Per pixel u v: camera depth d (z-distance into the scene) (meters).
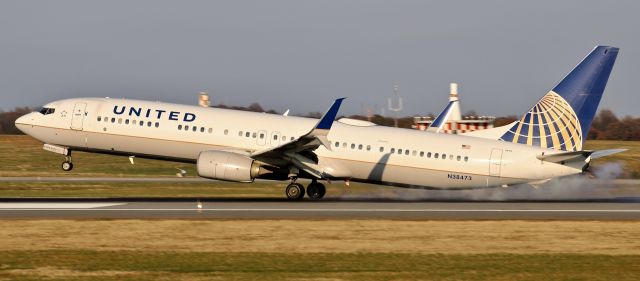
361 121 132.12
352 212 106.00
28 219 94.94
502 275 68.12
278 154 122.12
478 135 131.75
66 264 69.56
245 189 157.12
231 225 91.44
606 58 127.94
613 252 78.25
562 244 82.38
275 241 81.56
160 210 105.75
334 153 128.00
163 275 66.19
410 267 70.38
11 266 68.69
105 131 134.25
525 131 130.38
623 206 118.62
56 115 137.25
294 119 131.12
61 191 147.38
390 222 95.81
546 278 67.44
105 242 79.69
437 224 94.81
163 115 132.75
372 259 73.38
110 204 114.12
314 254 75.12
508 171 127.50
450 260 73.56
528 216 104.00
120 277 65.44
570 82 128.88
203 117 131.62
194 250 76.25
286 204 116.25
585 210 112.12
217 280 64.88
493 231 90.00
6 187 155.25
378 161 127.62
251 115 132.00
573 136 129.12
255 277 66.00
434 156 127.62
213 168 122.12
